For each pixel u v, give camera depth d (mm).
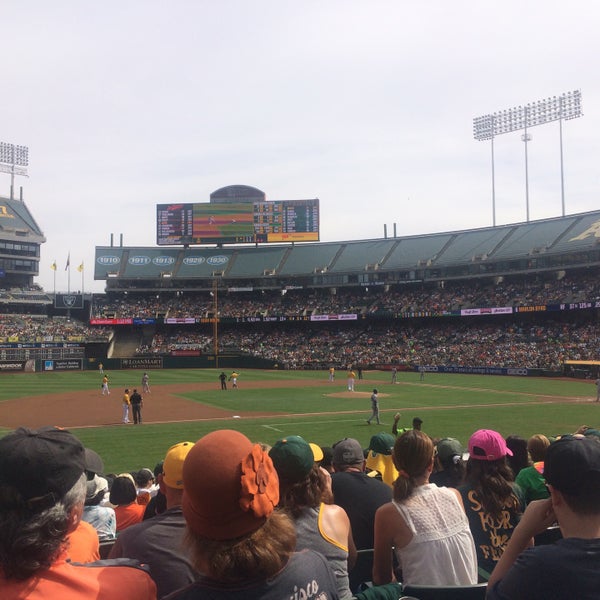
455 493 4859
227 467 2469
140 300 94125
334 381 57562
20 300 90000
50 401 40875
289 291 95500
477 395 43219
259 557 2494
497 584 3105
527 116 81188
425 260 83625
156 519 4102
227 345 86562
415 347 77625
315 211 94000
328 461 7656
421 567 4398
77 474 2547
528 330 73062
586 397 41750
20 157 102938
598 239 68125
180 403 39000
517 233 79688
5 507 2373
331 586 2832
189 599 2557
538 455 8555
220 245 98438
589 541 2959
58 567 2461
